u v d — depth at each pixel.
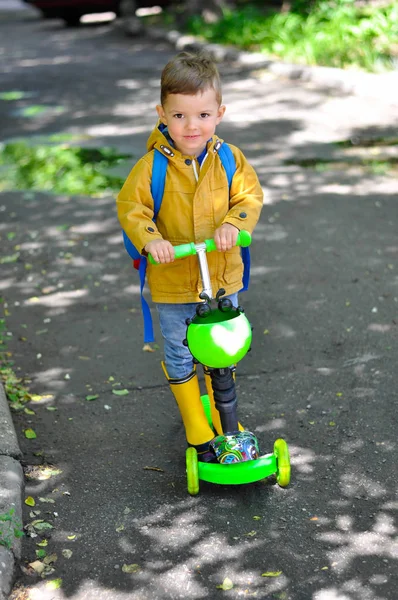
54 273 5.50
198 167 3.12
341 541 2.90
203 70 2.93
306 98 10.07
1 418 3.57
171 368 3.38
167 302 3.24
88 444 3.59
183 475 3.35
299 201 6.62
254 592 2.67
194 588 2.70
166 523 3.04
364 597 2.63
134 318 4.82
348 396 3.87
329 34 12.23
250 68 12.34
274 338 4.49
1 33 21.28
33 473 3.37
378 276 5.19
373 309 4.75
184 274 3.19
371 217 6.21
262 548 2.88
